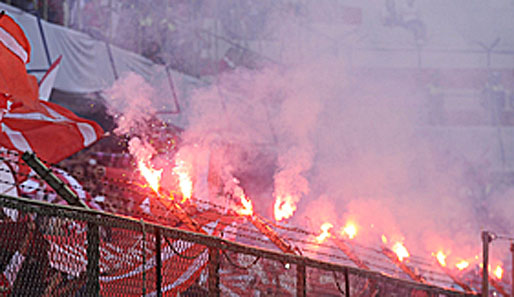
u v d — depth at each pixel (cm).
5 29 1101
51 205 864
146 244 1078
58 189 952
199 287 1194
